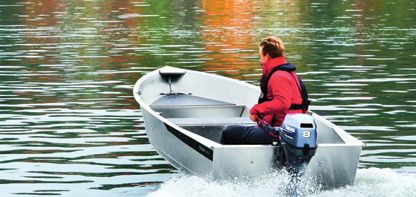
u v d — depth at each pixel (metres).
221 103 23.78
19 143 22.47
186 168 18.39
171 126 18.41
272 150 16.47
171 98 24.00
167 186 17.55
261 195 16.12
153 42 48.72
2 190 18.25
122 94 30.14
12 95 30.00
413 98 29.11
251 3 82.50
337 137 18.05
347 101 28.56
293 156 16.09
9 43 47.88
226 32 54.72
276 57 17.55
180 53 43.28
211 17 67.62
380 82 32.88
